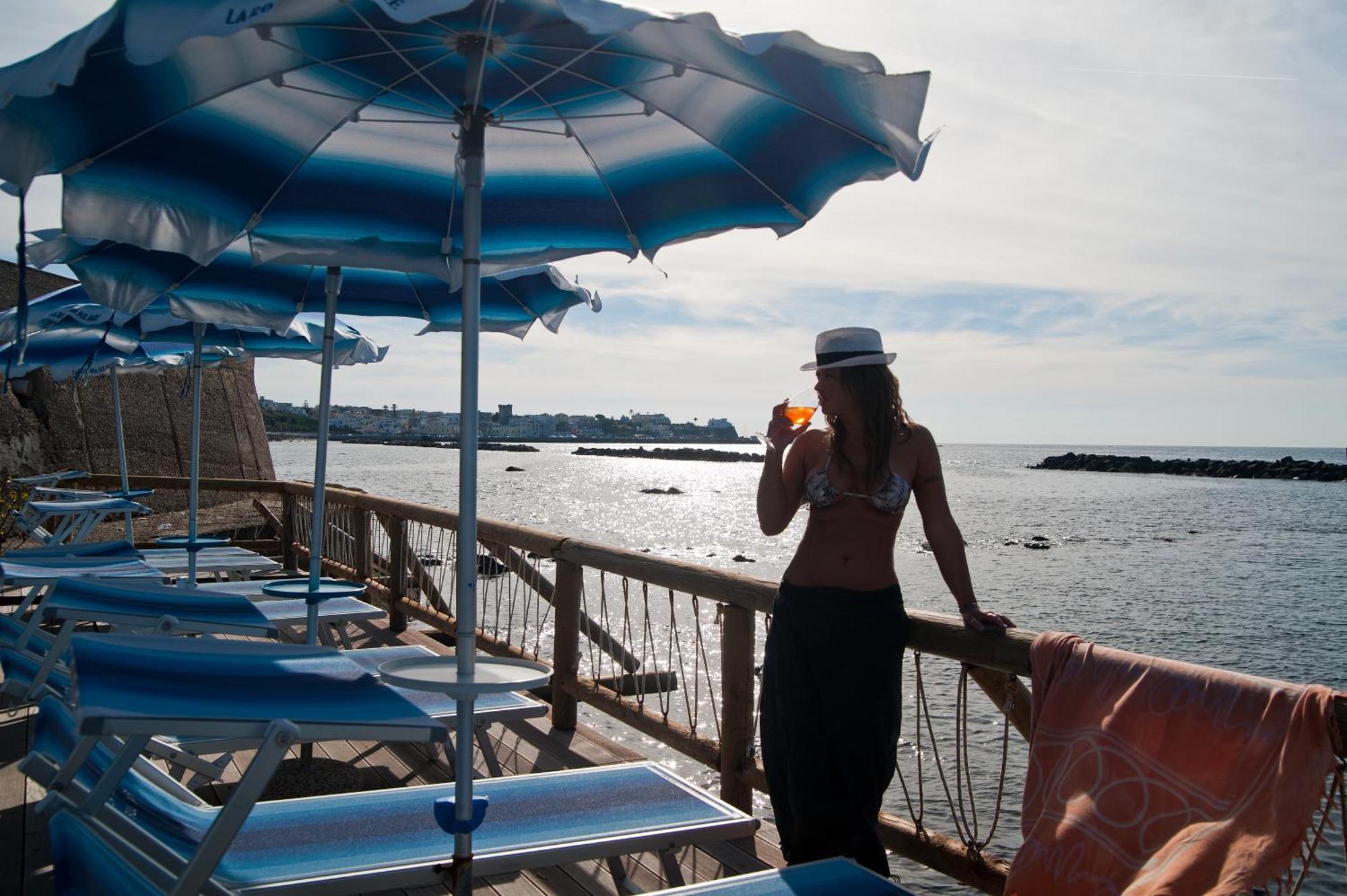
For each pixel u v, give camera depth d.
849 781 2.80
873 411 2.77
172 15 1.71
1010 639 2.64
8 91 1.82
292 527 10.32
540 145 2.99
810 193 2.75
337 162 3.00
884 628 2.80
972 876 2.88
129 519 7.51
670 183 3.01
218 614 3.47
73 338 7.06
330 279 4.25
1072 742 2.35
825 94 2.21
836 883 2.44
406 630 7.38
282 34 2.32
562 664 5.00
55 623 6.47
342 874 2.60
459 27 2.24
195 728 1.92
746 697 3.79
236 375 18.69
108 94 2.24
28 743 4.27
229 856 2.67
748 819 3.15
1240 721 2.08
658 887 3.19
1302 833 1.93
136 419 15.59
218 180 2.76
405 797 3.20
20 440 13.14
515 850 2.83
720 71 2.18
